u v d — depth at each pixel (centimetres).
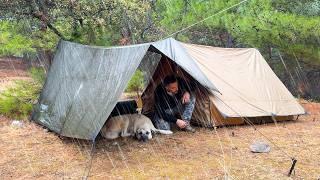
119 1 657
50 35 639
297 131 521
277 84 602
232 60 590
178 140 466
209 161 393
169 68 567
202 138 477
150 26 802
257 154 416
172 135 488
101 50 484
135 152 420
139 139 459
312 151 430
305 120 598
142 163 387
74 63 508
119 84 429
